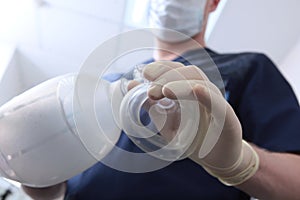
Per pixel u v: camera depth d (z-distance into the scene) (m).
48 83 0.46
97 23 1.78
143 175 0.60
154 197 0.59
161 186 0.59
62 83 0.45
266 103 0.65
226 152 0.41
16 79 2.09
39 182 0.46
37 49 2.02
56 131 0.42
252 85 0.67
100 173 0.60
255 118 0.63
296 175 0.48
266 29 1.67
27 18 1.82
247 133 0.63
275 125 0.62
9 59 1.93
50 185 0.49
